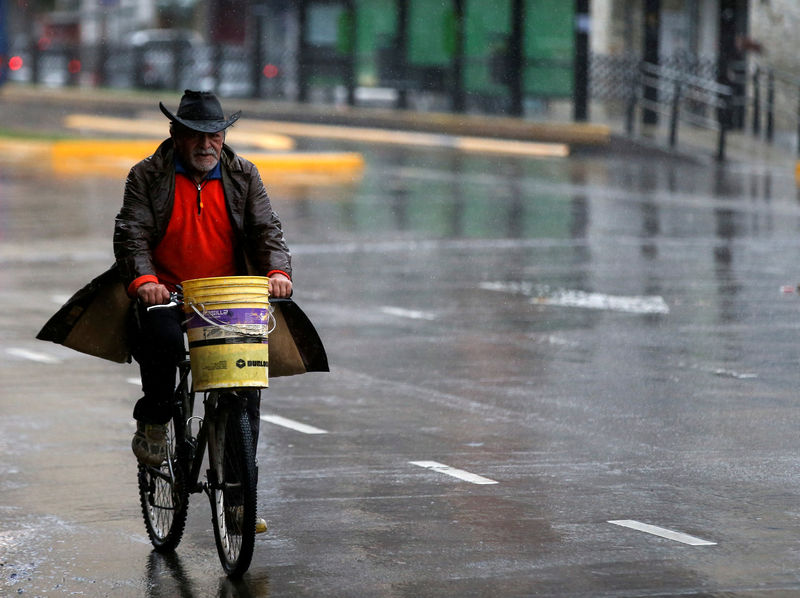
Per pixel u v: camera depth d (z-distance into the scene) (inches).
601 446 1000.2
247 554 690.2
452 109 4355.3
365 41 4581.7
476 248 2244.1
